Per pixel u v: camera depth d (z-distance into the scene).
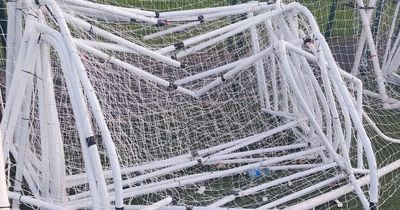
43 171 3.97
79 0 4.25
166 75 5.79
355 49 7.44
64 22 3.49
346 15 7.60
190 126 5.46
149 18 4.64
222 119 5.62
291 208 4.37
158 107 5.44
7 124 3.80
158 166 4.73
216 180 4.86
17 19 4.02
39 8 3.71
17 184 4.09
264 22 5.10
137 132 5.13
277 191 4.74
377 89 6.91
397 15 7.34
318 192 4.75
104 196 3.08
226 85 5.83
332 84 4.48
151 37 5.73
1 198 2.41
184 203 4.41
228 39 6.29
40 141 4.07
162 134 5.25
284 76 4.96
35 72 3.72
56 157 3.87
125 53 5.36
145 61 5.68
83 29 4.32
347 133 4.45
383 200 4.80
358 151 4.92
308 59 4.68
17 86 3.71
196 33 6.40
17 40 4.10
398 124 6.20
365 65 7.22
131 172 4.63
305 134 5.30
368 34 6.39
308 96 4.83
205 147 5.27
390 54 7.03
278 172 5.02
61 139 4.08
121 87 5.23
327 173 4.96
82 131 3.15
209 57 6.22
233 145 5.16
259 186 4.60
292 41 4.54
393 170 5.21
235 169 4.79
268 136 5.30
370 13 6.46
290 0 6.27
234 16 6.12
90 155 3.11
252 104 5.80
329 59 4.09
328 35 7.66
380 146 5.67
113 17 4.77
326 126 4.89
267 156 5.27
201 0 8.09
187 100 5.62
